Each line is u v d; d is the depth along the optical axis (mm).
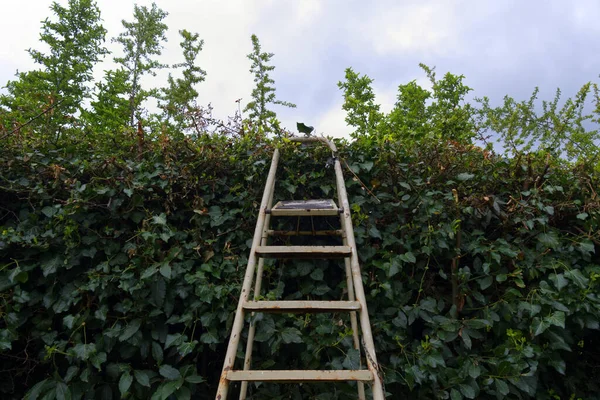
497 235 2391
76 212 2158
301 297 2270
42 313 2100
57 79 15633
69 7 16797
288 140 2508
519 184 2436
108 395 2004
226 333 2090
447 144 2574
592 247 2201
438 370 2014
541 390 2205
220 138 2607
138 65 21344
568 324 2213
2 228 2148
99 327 2088
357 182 2438
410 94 9898
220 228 2332
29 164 2270
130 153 2475
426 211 2270
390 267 2141
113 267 2145
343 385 1885
